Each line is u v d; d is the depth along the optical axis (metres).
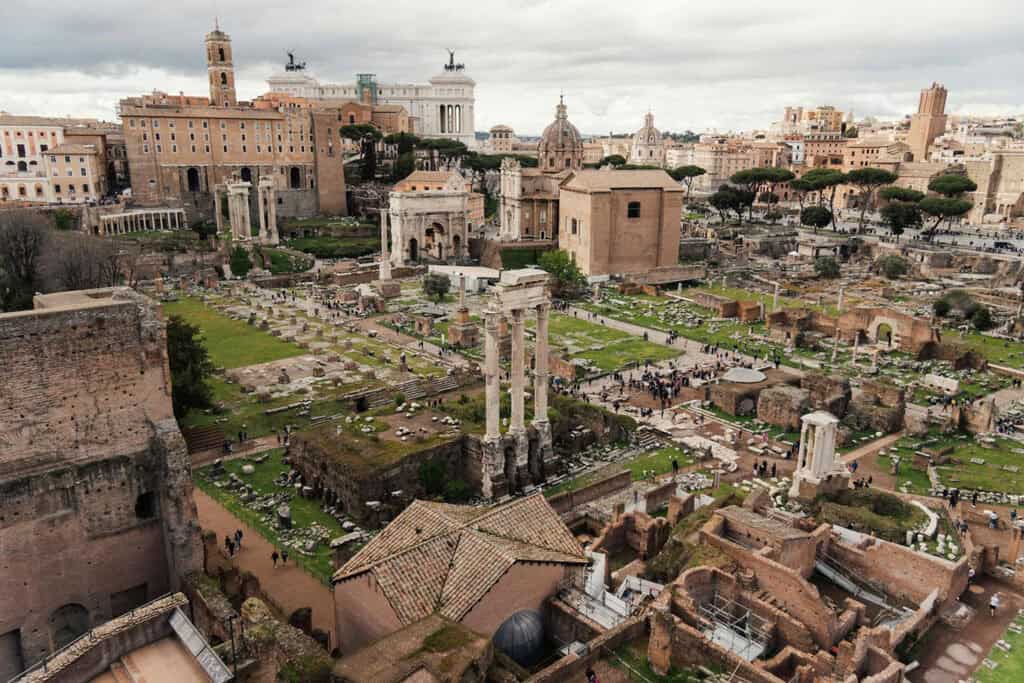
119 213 170.50
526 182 191.38
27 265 100.75
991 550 49.88
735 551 45.75
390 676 28.98
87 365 39.78
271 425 77.56
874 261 170.00
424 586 36.31
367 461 60.16
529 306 62.53
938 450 73.12
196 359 76.12
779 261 180.62
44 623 40.09
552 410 73.31
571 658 34.78
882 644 39.16
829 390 83.38
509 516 41.72
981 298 134.88
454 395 81.75
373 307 130.38
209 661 28.98
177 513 41.59
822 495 59.84
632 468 69.44
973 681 39.91
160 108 190.62
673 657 36.78
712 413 83.88
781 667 37.50
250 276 152.62
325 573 50.84
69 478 39.62
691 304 137.50
